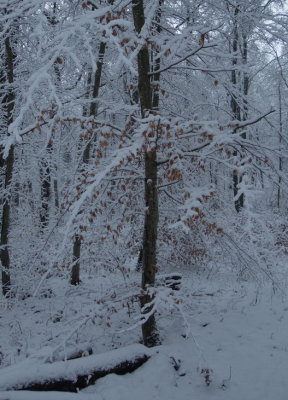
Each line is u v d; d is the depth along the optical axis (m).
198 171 6.57
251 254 6.03
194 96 8.04
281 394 4.82
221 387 5.00
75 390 4.77
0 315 8.20
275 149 5.18
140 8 5.28
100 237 6.37
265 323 6.64
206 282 9.05
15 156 10.01
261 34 6.27
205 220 5.59
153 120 4.07
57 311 8.09
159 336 6.06
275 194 7.00
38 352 5.17
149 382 5.00
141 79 5.48
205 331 6.51
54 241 8.12
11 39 8.66
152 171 5.53
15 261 9.66
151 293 5.07
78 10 5.97
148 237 5.69
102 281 10.05
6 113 8.87
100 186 5.79
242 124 4.75
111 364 5.12
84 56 8.06
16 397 4.21
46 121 4.81
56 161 9.98
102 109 5.87
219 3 6.73
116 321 7.22
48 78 3.28
